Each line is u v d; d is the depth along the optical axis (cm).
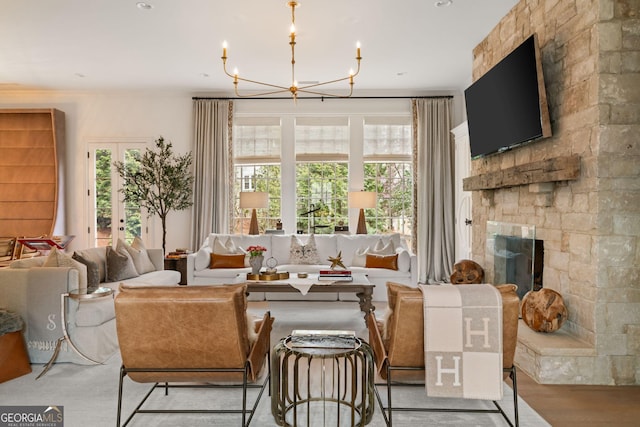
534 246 326
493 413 232
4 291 306
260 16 400
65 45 469
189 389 264
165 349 201
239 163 672
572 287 288
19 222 645
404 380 226
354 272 496
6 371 277
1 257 564
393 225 680
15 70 554
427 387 200
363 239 563
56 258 327
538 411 232
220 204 650
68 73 569
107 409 237
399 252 514
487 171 438
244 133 673
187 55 504
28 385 270
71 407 239
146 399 247
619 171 259
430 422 222
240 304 200
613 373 266
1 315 275
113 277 423
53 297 306
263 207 599
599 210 261
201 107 654
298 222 678
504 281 384
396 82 620
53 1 368
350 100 666
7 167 647
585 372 267
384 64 541
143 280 437
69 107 664
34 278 305
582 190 275
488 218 434
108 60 519
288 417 228
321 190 679
